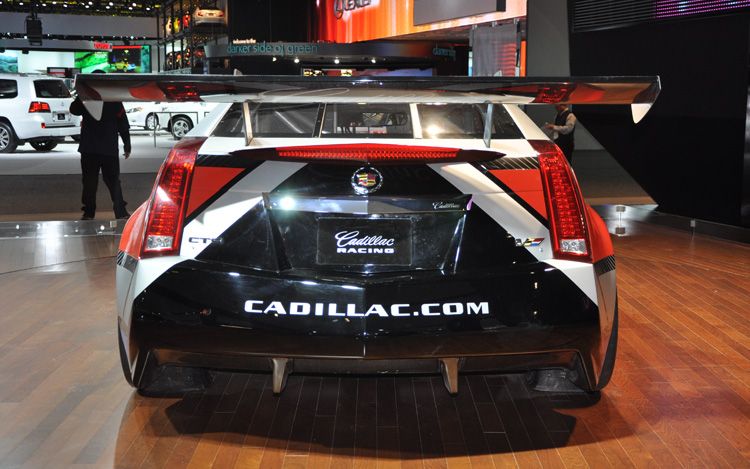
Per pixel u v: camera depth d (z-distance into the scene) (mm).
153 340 2820
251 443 3023
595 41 10195
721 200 8508
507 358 2852
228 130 3590
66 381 3658
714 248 7090
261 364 2855
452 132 3654
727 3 8148
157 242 2883
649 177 9492
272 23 36562
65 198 10984
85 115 8516
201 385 3295
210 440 3045
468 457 2916
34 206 10172
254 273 2812
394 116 3744
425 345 2764
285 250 2857
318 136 3516
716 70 8406
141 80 2750
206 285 2805
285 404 3420
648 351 4152
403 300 2770
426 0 23984
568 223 2926
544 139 3336
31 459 2865
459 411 3361
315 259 2855
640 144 9570
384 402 3457
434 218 2875
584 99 3018
